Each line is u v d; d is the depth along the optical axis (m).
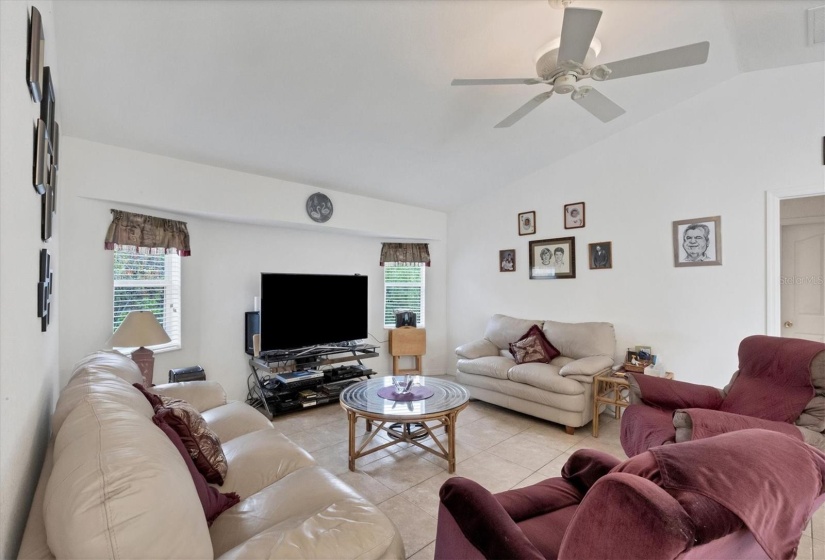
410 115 2.96
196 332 3.59
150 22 1.85
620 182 3.81
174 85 2.31
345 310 4.43
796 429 1.90
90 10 1.75
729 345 3.22
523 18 2.06
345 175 3.88
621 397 3.50
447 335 5.44
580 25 1.63
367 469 2.66
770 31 2.49
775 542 0.74
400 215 4.89
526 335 4.13
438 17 2.01
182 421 1.54
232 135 2.91
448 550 1.27
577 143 3.93
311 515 1.29
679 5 2.17
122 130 2.64
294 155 3.34
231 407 2.42
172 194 3.05
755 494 0.72
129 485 0.83
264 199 3.62
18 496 0.95
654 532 0.65
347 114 2.85
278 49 2.12
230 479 1.66
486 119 3.16
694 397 2.40
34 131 1.15
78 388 1.36
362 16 1.96
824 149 2.82
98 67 2.09
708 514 0.67
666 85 3.14
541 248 4.44
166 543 0.83
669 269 3.52
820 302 3.57
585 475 1.53
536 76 2.55
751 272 3.12
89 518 0.78
